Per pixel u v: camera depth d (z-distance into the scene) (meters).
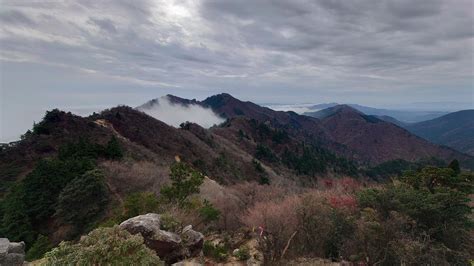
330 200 12.50
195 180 15.41
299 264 8.56
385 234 8.91
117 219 13.23
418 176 15.42
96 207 21.12
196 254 9.34
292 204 12.15
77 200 20.97
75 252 5.54
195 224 13.20
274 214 11.12
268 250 9.11
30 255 15.86
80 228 20.50
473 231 11.37
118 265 5.47
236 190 28.53
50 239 20.08
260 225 10.68
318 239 9.88
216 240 11.51
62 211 20.91
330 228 9.96
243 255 9.57
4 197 26.17
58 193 22.78
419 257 8.31
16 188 24.64
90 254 5.45
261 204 14.13
